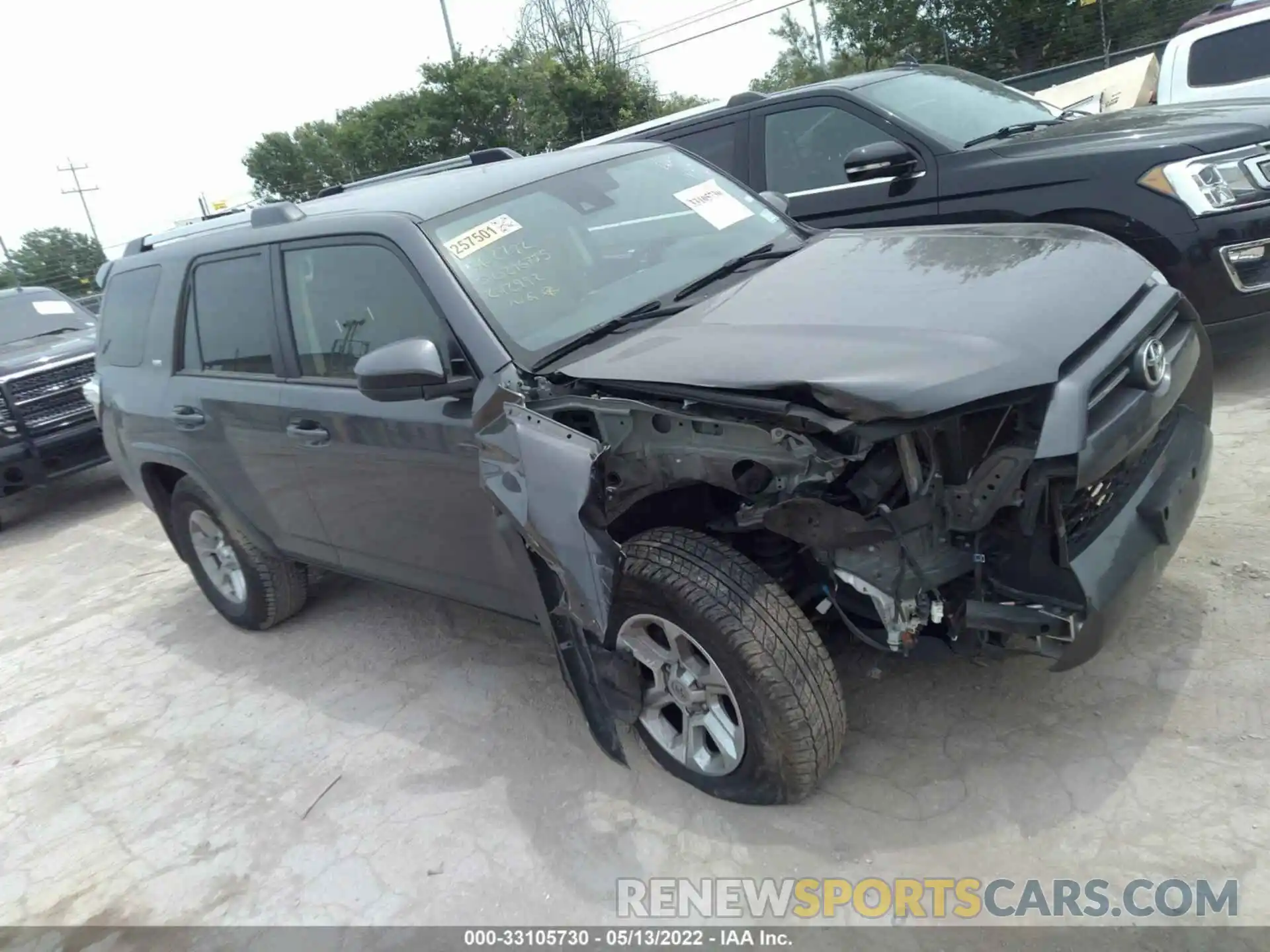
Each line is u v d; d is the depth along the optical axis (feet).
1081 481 7.54
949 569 8.21
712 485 9.04
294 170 115.55
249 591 15.85
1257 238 14.99
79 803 12.57
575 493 8.43
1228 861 7.77
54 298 32.14
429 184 12.43
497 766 11.22
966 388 7.43
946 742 9.73
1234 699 9.36
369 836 10.56
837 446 7.92
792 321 9.15
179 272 14.60
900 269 10.07
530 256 10.98
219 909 9.98
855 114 19.08
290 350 12.58
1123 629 10.68
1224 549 11.71
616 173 12.76
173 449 15.05
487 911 9.09
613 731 9.55
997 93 20.66
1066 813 8.59
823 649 8.80
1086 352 8.11
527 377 9.66
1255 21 24.73
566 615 9.21
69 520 27.48
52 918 10.43
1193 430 9.81
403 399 10.01
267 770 12.31
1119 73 41.01
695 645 9.02
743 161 20.79
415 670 13.96
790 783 8.92
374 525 12.28
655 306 10.56
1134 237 15.78
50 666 17.28
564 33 96.99
